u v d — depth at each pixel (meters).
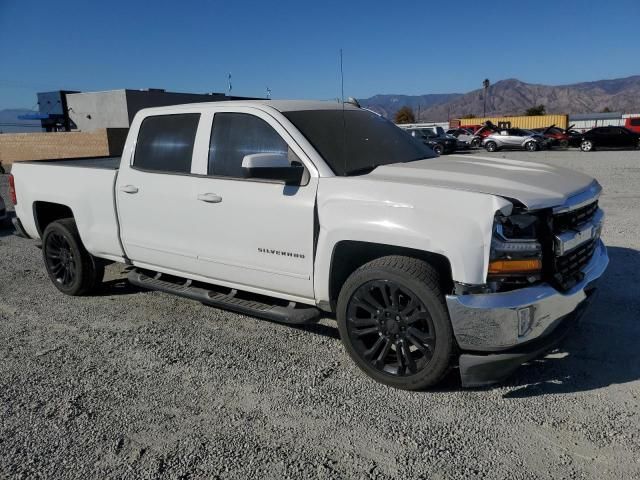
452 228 3.25
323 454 2.99
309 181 3.87
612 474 2.74
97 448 3.11
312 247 3.85
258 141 4.20
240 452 3.03
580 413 3.28
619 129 29.47
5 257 7.83
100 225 5.27
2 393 3.77
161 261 4.88
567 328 3.52
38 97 36.56
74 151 25.47
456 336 3.29
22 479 2.87
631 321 4.55
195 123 4.57
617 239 7.25
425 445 3.04
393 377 3.63
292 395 3.62
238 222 4.21
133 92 32.75
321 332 4.68
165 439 3.17
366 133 4.50
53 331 4.89
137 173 4.89
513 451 2.95
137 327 4.91
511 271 3.21
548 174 3.88
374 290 3.67
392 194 3.49
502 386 3.64
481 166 4.10
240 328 4.81
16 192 6.19
